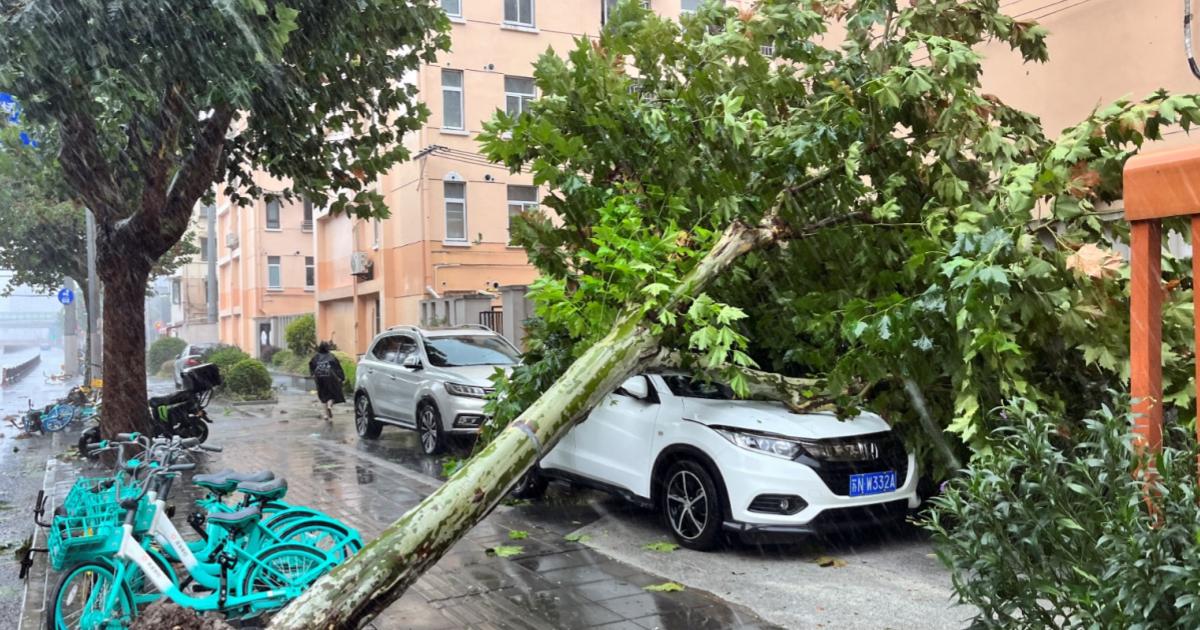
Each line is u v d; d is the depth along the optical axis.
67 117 9.16
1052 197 5.46
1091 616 2.62
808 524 5.97
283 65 9.76
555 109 5.94
